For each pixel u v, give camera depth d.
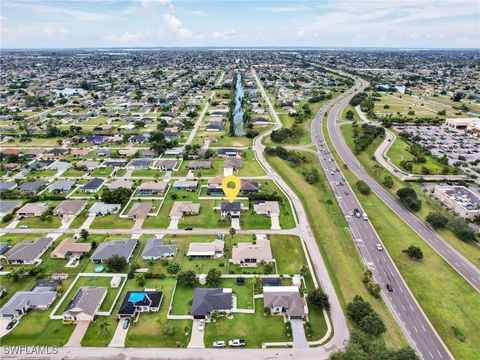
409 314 94.50
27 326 87.56
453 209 148.75
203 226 132.75
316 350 82.00
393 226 136.25
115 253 112.38
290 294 94.81
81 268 108.75
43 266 108.00
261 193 155.25
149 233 128.00
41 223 133.62
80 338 84.31
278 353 81.25
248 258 111.31
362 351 75.38
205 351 81.44
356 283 104.38
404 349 75.25
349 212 146.88
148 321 89.31
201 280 103.06
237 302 96.00
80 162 189.88
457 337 87.69
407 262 115.69
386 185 171.88
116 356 79.69
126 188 157.62
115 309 93.12
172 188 163.38
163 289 100.31
